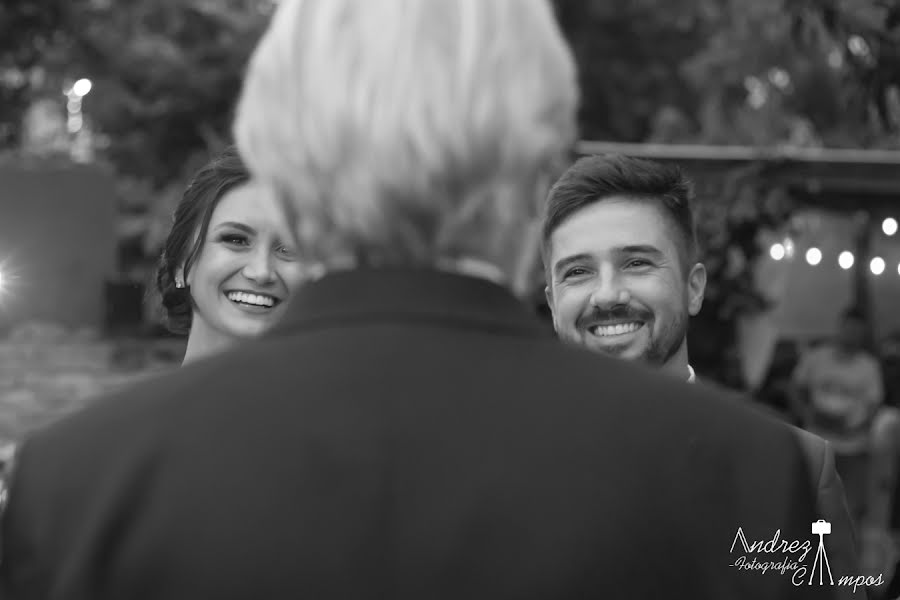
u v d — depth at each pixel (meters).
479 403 1.69
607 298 3.81
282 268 3.95
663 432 1.69
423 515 1.63
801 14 7.68
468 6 1.77
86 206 17.98
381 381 1.70
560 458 1.66
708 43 21.94
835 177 12.05
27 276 17.64
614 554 1.62
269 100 1.78
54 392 14.30
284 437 1.66
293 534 1.61
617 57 27.30
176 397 1.70
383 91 1.73
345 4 1.78
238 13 22.52
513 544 1.62
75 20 20.03
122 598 1.60
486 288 1.78
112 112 22.25
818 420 12.42
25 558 1.64
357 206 1.73
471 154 1.73
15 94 20.94
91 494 1.65
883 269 12.77
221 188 3.95
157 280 4.32
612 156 3.97
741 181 11.95
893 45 7.36
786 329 13.58
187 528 1.62
